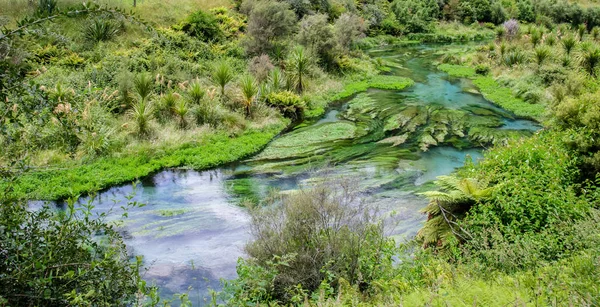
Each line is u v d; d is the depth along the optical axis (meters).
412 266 5.40
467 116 16.67
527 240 5.39
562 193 6.41
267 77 18.38
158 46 19.23
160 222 8.93
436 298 3.57
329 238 5.92
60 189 9.88
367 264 5.63
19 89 3.31
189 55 19.30
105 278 3.52
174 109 14.45
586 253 4.36
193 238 8.31
